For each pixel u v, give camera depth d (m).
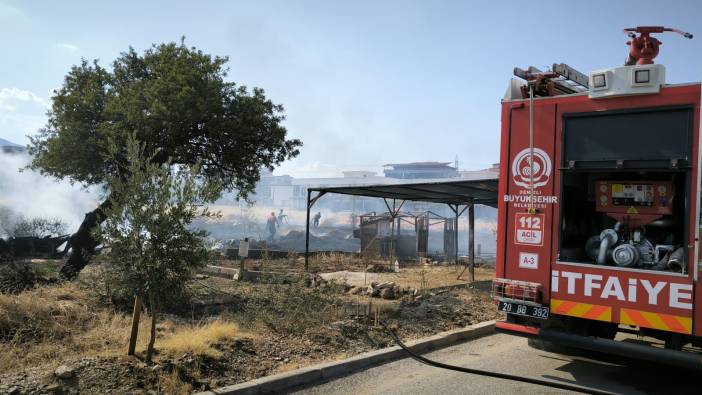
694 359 5.55
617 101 6.02
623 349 6.01
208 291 11.38
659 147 5.74
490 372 6.86
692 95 5.55
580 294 6.27
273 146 14.79
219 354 6.45
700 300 5.48
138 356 6.09
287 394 5.92
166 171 6.18
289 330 7.83
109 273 6.11
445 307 10.56
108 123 12.78
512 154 6.86
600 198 6.55
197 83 12.98
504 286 6.79
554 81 7.10
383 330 8.51
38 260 16.77
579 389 6.26
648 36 6.34
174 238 6.05
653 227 6.33
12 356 5.90
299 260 21.25
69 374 5.32
